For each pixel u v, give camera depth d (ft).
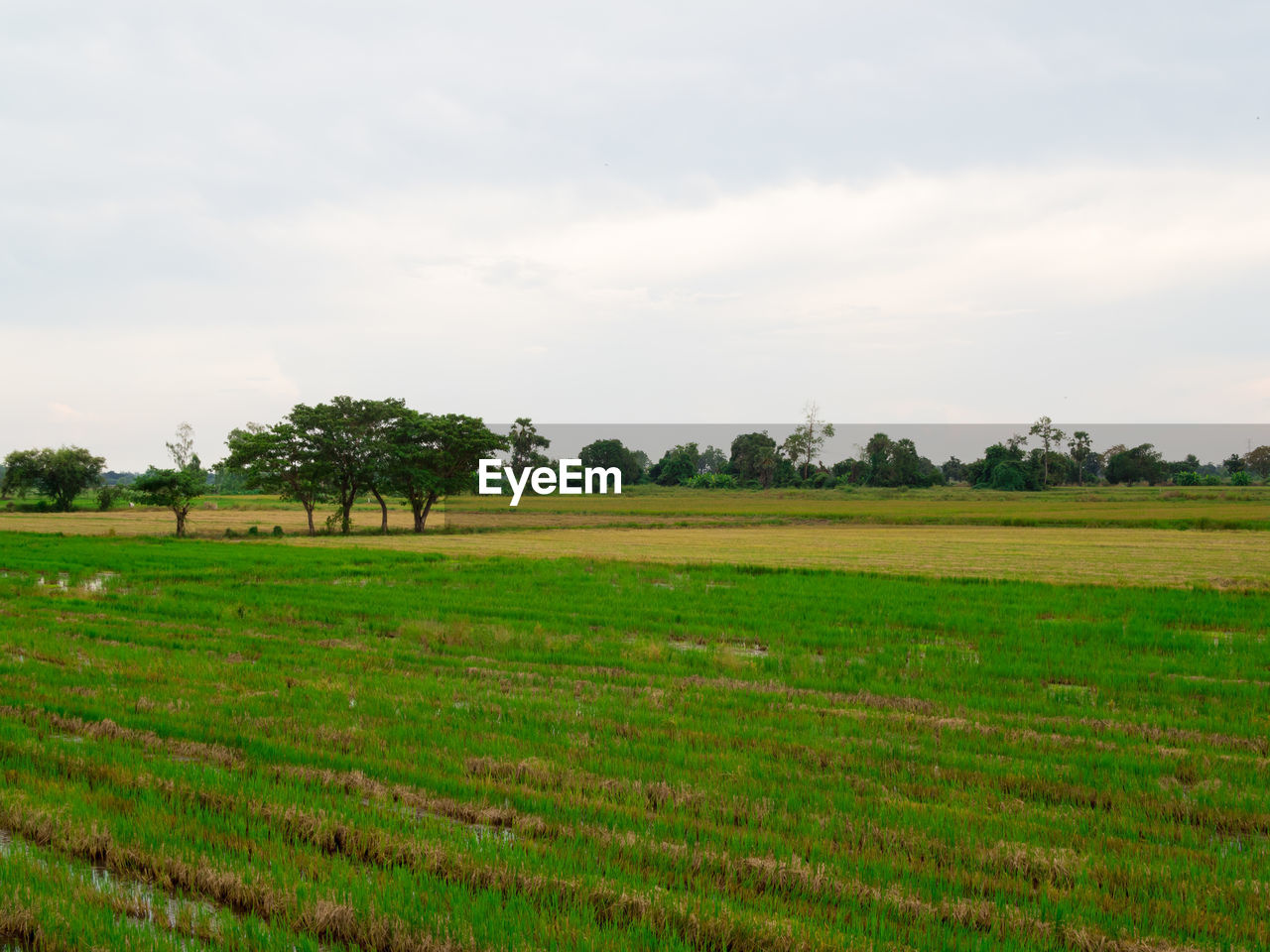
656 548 161.17
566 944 15.78
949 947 16.07
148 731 29.53
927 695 39.52
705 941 16.22
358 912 16.75
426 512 255.50
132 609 67.21
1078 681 43.96
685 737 30.71
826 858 20.10
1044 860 19.93
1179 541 183.01
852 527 249.34
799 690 40.45
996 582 98.17
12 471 404.57
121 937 15.65
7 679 37.96
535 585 90.17
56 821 20.71
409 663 45.62
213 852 19.67
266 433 243.60
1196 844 21.61
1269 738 32.17
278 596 76.38
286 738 29.14
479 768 26.40
